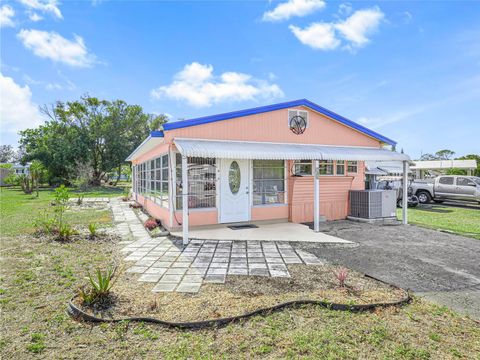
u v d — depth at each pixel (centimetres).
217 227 911
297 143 1016
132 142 3759
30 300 412
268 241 754
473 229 930
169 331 328
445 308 386
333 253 648
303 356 284
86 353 291
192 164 878
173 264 571
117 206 1630
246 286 459
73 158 3269
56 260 600
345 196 1107
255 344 304
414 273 522
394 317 361
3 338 317
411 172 2553
